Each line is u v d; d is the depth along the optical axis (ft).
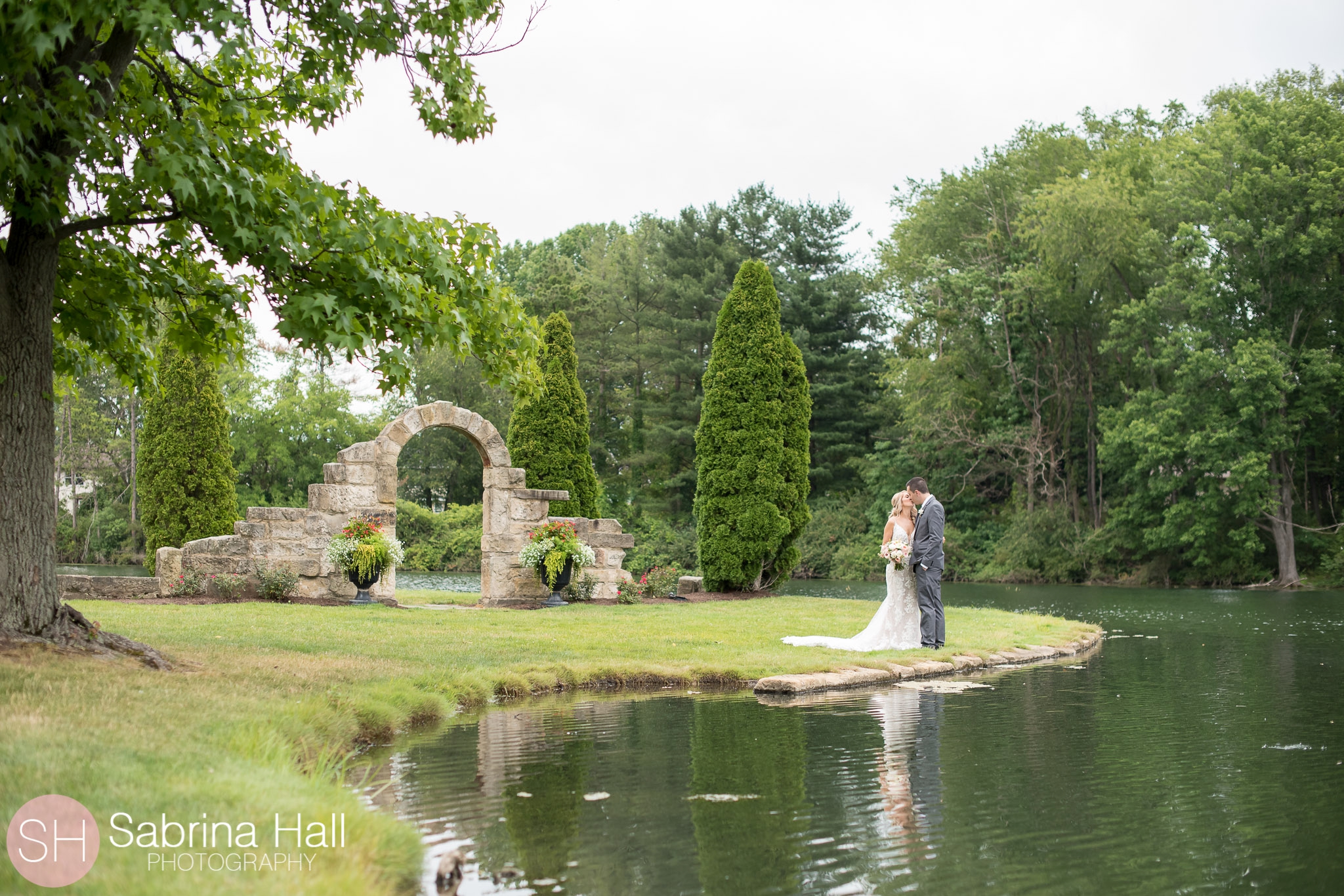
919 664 33.30
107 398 138.31
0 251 21.89
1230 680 32.73
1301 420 106.01
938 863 13.56
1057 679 32.78
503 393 149.69
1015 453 133.08
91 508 141.38
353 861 11.82
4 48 18.01
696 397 146.51
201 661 24.61
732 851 13.96
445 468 154.71
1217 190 106.93
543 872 13.01
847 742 21.57
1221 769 19.27
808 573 135.64
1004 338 130.41
